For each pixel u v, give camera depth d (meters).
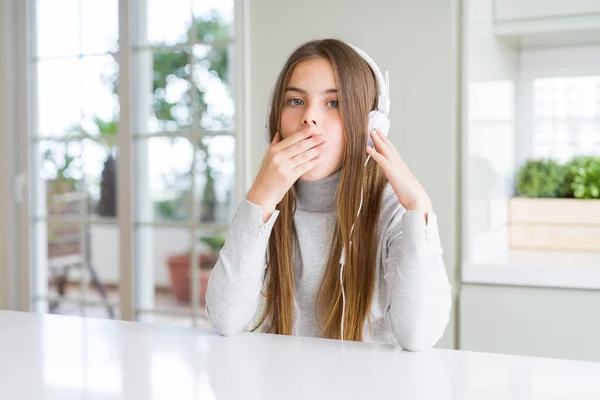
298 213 1.00
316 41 0.92
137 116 2.42
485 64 1.82
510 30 1.83
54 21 2.58
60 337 0.79
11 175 2.58
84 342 0.76
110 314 3.14
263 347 0.74
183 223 2.38
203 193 6.35
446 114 1.71
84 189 2.72
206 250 5.29
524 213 2.12
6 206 2.58
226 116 6.18
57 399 0.56
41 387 0.59
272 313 1.00
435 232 0.84
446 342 1.73
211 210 6.37
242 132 1.91
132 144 2.40
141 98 2.43
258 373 0.63
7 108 2.56
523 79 2.19
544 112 2.17
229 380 0.61
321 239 0.98
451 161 1.70
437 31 1.71
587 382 0.60
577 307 1.61
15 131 2.59
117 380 0.61
